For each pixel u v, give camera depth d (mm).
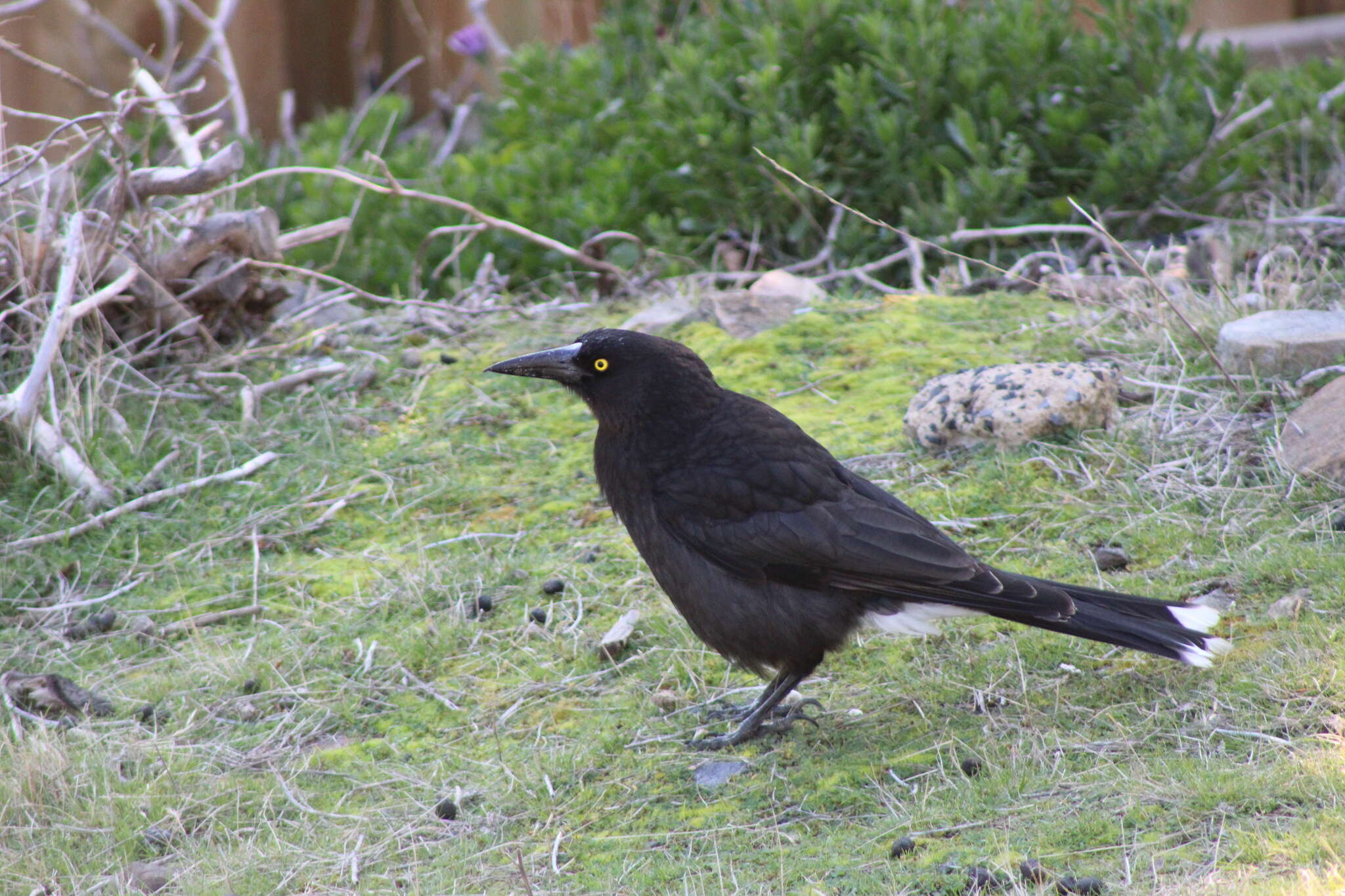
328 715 8320
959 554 7430
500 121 17172
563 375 8266
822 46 15250
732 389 11539
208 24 17844
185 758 7836
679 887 6328
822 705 8008
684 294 13719
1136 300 11883
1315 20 20422
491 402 11852
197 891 6699
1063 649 7996
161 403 11742
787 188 14336
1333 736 6527
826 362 11805
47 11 18781
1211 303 11555
